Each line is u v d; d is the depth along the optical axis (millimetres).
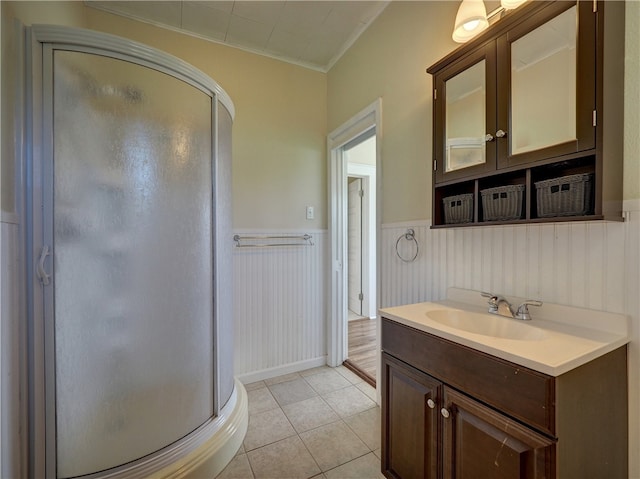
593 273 1100
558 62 1041
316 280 2754
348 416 1971
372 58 2213
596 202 954
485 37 1268
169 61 1393
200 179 1545
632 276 1010
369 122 2270
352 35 2363
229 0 1992
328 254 2785
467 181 1373
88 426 1244
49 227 1166
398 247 1988
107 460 1277
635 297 1006
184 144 1466
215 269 1632
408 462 1265
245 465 1561
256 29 2273
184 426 1470
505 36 1196
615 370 977
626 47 1019
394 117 2012
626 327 1018
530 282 1286
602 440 929
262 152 2523
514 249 1346
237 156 2422
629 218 1015
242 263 2432
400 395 1305
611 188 976
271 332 2545
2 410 1022
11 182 1074
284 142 2619
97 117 1238
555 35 1049
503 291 1387
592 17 956
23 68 1122
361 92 2334
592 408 897
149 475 1324
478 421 984
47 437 1178
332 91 2730
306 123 2723
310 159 2736
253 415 1982
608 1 964
